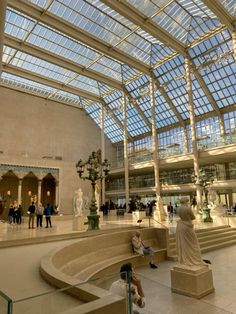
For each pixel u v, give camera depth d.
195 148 25.72
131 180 36.75
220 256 10.91
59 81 33.22
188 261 6.59
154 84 31.53
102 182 35.56
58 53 27.36
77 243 7.96
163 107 36.59
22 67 30.20
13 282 4.80
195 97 32.88
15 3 19.52
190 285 6.29
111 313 2.89
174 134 37.56
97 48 24.98
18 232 12.20
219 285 7.11
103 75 31.75
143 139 42.12
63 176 29.14
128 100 36.66
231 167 28.94
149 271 9.00
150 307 5.64
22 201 30.95
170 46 25.42
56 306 2.76
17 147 34.28
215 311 5.42
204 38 25.31
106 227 14.03
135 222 18.05
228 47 26.17
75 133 40.69
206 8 22.50
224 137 24.69
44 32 24.52
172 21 23.62
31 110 36.53
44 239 10.37
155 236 11.48
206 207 19.09
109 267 8.27
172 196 34.78
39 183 27.48
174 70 30.81
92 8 21.88
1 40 6.37
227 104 31.16
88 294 3.12
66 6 21.23
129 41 26.27
